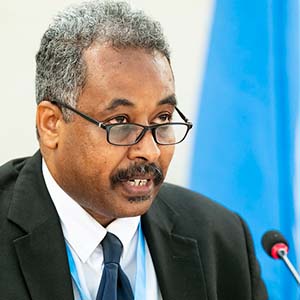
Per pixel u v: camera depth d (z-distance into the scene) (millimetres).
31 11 6316
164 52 3822
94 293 4109
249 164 6535
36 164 4332
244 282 4727
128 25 3723
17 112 6355
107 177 3746
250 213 6559
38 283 3926
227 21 6492
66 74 3746
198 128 6547
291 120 6430
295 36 6367
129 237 4234
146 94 3643
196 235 4625
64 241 4078
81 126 3729
